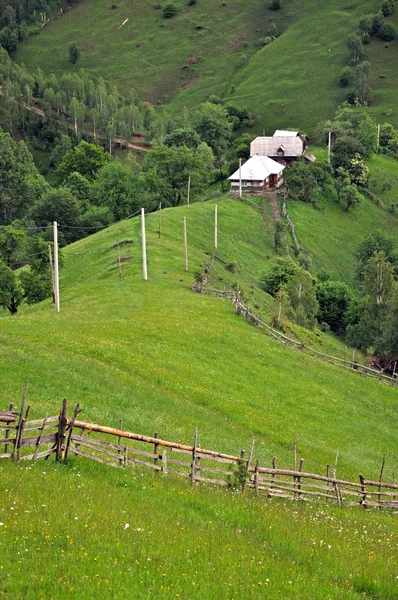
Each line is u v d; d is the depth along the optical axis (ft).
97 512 83.10
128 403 162.81
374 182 636.89
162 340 222.07
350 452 181.78
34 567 66.44
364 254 496.23
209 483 113.19
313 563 85.51
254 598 70.38
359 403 222.69
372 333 363.15
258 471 117.19
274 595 72.38
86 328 220.23
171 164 542.98
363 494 132.67
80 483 92.73
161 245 368.27
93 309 256.11
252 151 634.02
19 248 306.96
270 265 437.99
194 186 548.72
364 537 101.81
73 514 80.23
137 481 100.68
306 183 573.33
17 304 287.48
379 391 240.53
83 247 378.94
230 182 611.06
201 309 269.85
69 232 526.98
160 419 158.81
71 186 622.54
